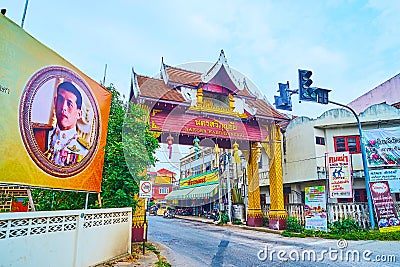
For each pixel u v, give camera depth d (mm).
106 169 8156
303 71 10148
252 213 16344
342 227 12969
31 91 5320
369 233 11914
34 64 5406
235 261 7578
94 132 7133
